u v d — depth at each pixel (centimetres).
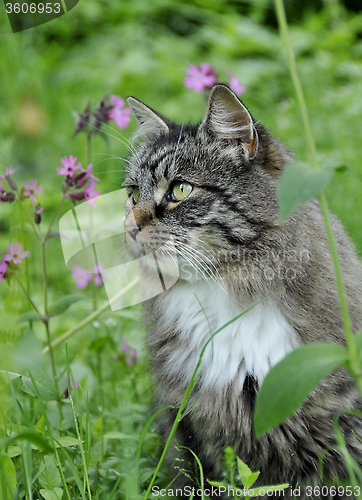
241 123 207
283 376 188
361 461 204
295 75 189
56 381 210
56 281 243
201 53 400
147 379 223
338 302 205
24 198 211
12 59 307
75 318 235
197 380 206
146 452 213
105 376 226
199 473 209
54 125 279
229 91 206
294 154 214
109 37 400
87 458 203
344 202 253
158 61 373
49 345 211
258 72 362
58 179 247
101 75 359
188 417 208
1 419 203
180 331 209
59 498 199
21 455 200
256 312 206
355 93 323
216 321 207
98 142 276
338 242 210
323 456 202
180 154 209
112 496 200
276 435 204
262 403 188
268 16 446
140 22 430
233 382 206
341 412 202
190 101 330
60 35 400
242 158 207
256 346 205
